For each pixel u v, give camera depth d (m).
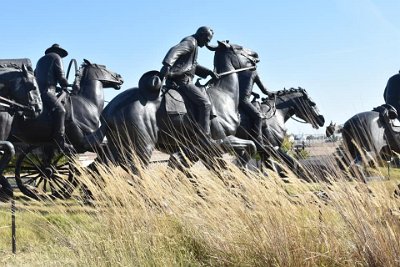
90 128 12.84
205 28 10.67
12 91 10.49
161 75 9.90
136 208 5.80
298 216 5.00
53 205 6.29
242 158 10.68
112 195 5.82
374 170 4.78
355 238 4.50
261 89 13.00
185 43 10.31
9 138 12.30
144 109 9.76
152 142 9.82
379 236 4.30
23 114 10.62
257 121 12.37
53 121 12.15
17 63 11.00
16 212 6.74
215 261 5.27
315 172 4.95
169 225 5.77
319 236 4.83
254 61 12.41
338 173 4.68
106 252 5.45
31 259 6.05
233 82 11.67
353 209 4.46
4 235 6.95
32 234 6.99
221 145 10.90
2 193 11.01
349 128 10.79
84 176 6.14
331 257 4.64
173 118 10.06
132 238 5.57
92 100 13.13
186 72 10.39
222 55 11.94
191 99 10.32
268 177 5.37
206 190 5.69
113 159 9.05
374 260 4.28
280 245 4.83
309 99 14.40
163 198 5.84
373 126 10.74
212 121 10.77
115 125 9.55
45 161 12.72
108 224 5.77
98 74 13.45
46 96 12.19
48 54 12.51
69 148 12.19
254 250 5.02
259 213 5.10
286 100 14.33
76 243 5.69
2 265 5.89
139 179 5.95
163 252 5.41
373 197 4.55
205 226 5.48
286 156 11.74
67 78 13.09
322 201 4.88
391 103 12.15
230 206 5.38
